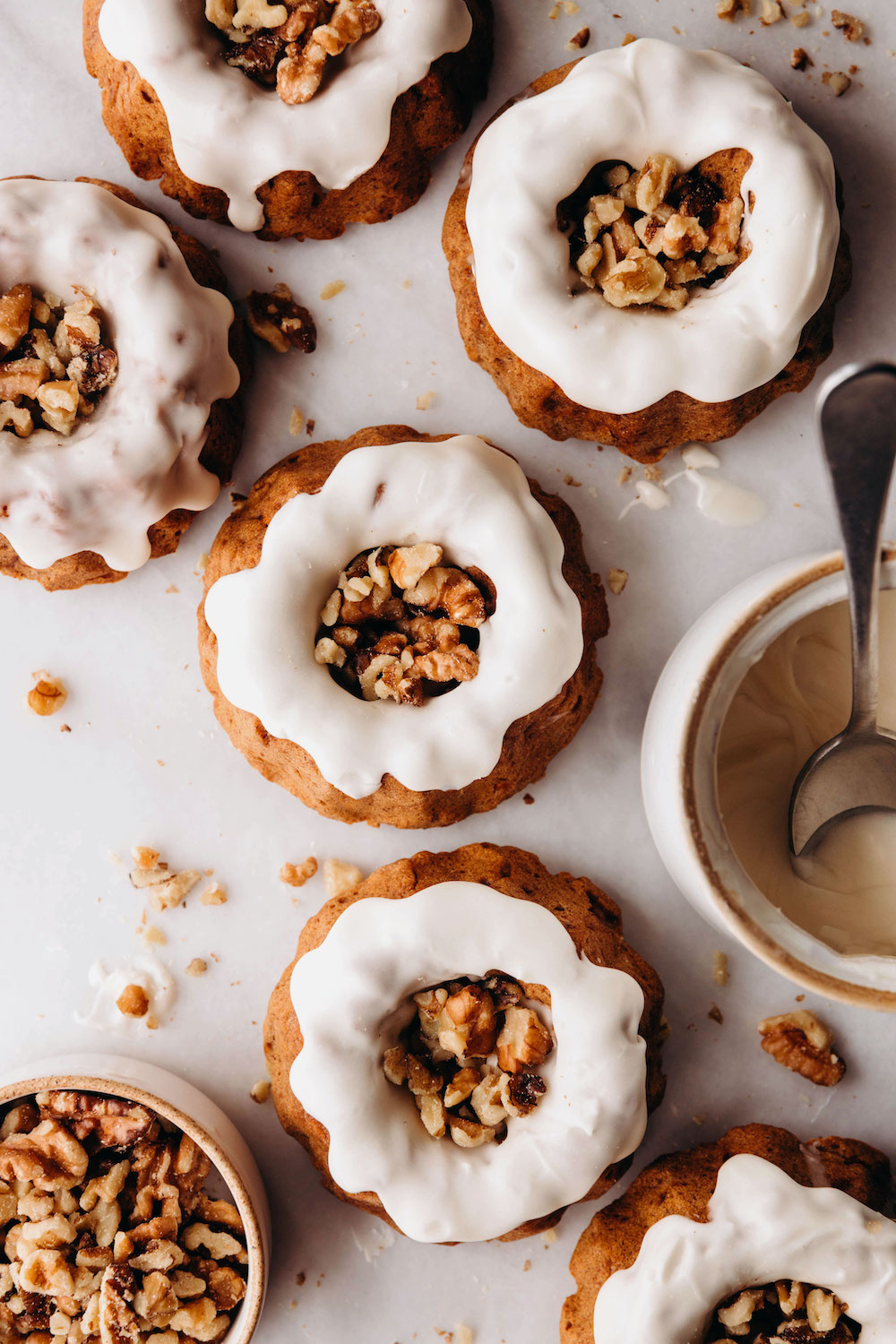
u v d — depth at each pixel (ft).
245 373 1.71
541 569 1.63
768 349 1.61
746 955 1.73
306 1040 1.64
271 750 1.66
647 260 1.62
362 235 1.71
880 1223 1.62
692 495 1.72
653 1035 1.70
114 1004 1.73
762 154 1.60
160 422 1.62
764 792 1.66
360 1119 1.63
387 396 1.72
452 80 1.65
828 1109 1.73
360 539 1.64
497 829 1.73
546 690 1.63
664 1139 1.73
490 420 1.72
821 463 1.72
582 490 1.73
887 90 1.69
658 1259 1.61
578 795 1.73
